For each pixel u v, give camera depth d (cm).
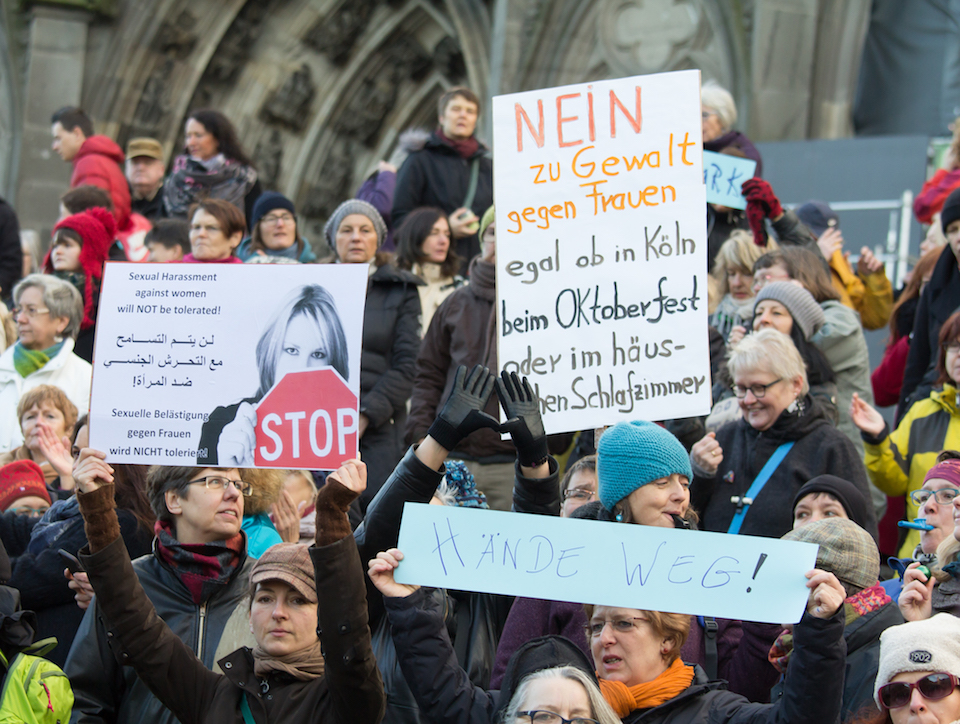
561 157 674
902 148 1584
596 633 561
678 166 662
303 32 2773
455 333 906
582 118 674
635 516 604
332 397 613
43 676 581
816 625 494
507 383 600
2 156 2527
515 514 536
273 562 569
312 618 566
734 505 746
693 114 664
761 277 919
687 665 566
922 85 1708
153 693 559
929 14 1708
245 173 1370
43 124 2527
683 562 522
